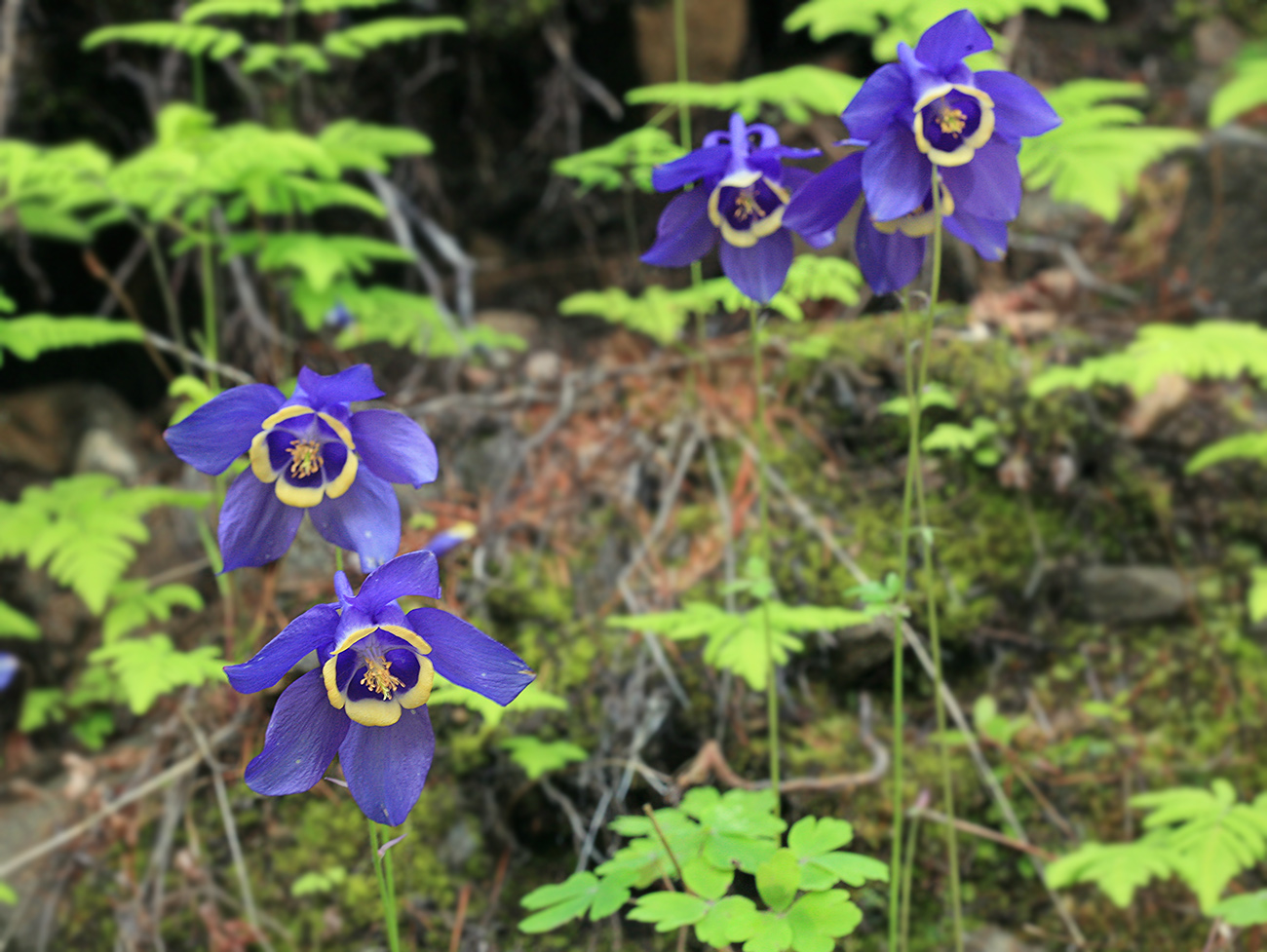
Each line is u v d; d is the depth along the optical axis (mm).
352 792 463
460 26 889
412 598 738
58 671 864
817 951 504
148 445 1024
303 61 962
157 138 1092
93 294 1064
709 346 892
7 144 725
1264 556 806
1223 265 1024
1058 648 774
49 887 710
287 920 676
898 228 510
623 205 1113
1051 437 812
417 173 1113
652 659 715
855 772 687
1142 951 668
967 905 678
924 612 749
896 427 820
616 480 813
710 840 542
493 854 683
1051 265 1002
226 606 787
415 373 925
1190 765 726
